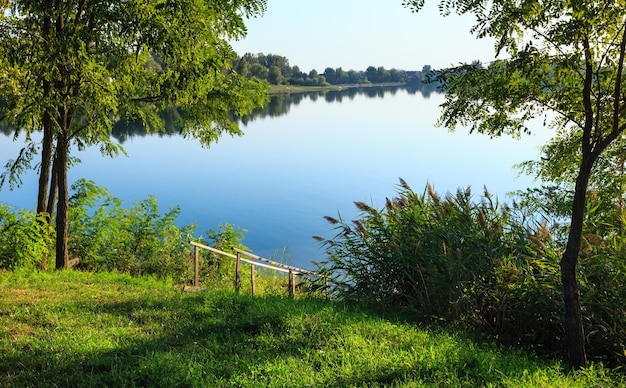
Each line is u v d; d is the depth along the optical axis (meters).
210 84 14.28
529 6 6.61
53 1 12.35
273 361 6.75
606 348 8.16
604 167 10.95
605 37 6.96
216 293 10.31
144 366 6.40
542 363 7.41
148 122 16.50
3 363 6.54
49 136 14.84
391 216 11.27
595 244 8.39
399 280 10.48
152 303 9.52
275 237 25.05
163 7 12.37
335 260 11.13
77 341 7.33
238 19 14.89
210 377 6.16
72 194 16.12
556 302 8.39
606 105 7.54
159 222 16.31
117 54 13.07
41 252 13.88
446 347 7.36
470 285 9.41
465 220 10.26
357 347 7.27
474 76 7.35
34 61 11.84
